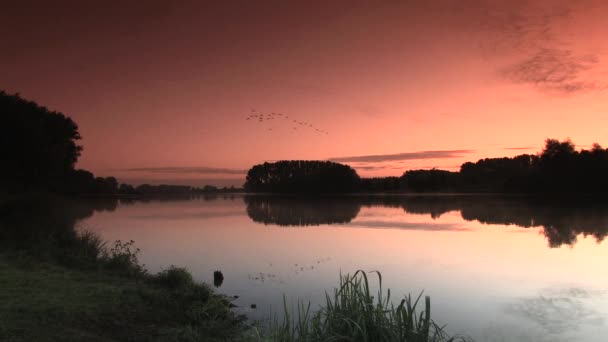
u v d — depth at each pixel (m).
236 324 9.61
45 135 41.09
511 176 109.38
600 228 31.72
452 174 152.62
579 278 15.27
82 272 12.02
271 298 12.34
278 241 25.09
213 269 16.66
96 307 8.66
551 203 66.06
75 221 34.25
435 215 46.50
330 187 159.62
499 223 36.31
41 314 7.74
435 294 13.06
